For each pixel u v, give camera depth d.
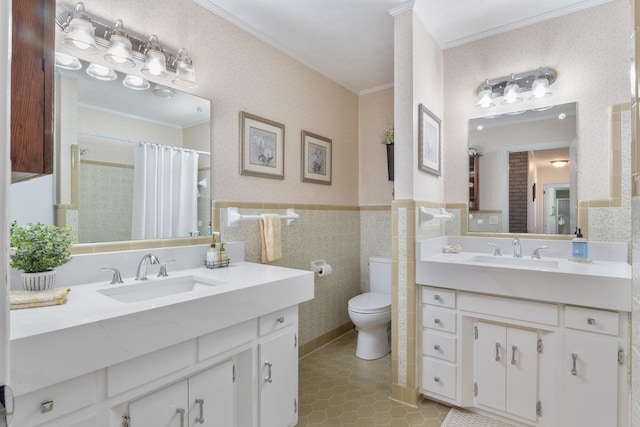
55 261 1.23
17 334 0.83
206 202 1.97
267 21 2.19
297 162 2.63
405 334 2.02
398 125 2.06
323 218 2.88
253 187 2.26
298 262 2.62
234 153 2.13
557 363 1.61
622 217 1.88
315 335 2.78
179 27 1.84
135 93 1.67
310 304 2.74
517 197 2.24
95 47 1.45
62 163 1.43
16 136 0.56
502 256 2.15
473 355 1.86
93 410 0.98
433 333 1.96
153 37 1.67
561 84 2.09
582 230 2.00
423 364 2.00
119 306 1.09
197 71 1.93
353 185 3.30
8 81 0.40
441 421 1.83
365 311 2.47
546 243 2.11
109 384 1.01
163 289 1.58
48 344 0.85
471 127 2.41
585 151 2.01
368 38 2.39
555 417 1.61
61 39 1.43
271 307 1.49
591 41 2.00
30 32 0.57
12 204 1.30
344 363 2.52
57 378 0.87
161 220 1.75
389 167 3.04
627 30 1.90
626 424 1.46
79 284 1.42
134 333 1.03
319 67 2.83
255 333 1.47
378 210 3.25
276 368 1.58
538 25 2.16
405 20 2.04
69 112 1.45
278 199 2.46
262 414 1.50
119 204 1.61
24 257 1.18
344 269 3.13
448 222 2.49
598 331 1.50
